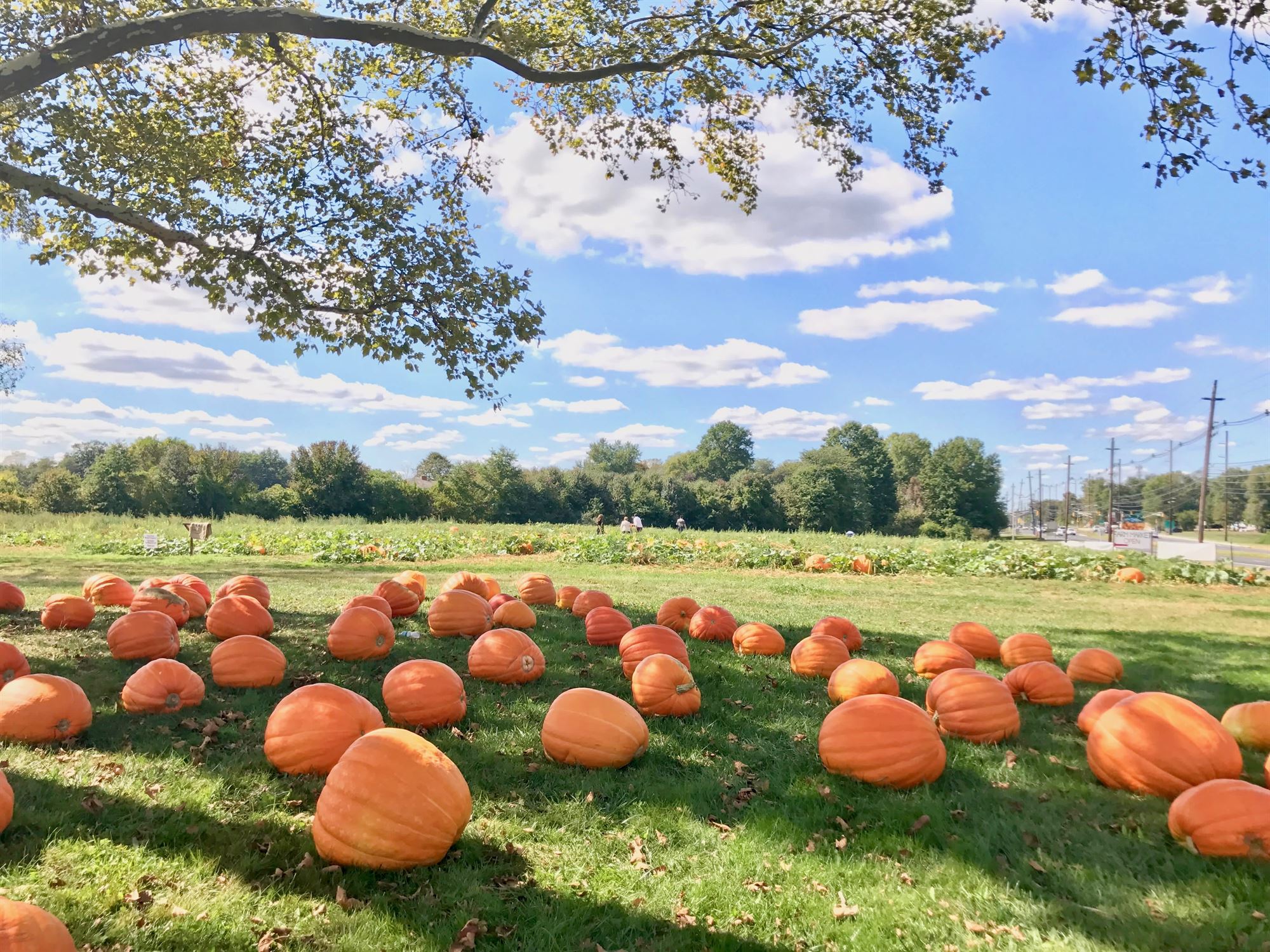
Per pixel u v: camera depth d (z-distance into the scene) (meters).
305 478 56.66
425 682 6.13
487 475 65.56
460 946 3.27
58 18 10.48
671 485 78.38
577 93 13.68
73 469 81.12
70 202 10.23
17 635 9.23
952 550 25.52
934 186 12.36
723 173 14.32
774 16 11.77
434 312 12.21
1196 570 20.86
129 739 5.70
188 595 10.71
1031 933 3.42
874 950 3.33
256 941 3.25
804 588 17.22
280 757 5.08
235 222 11.49
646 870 3.98
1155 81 9.21
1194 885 3.83
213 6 10.02
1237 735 6.26
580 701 5.52
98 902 3.42
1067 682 7.45
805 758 5.69
